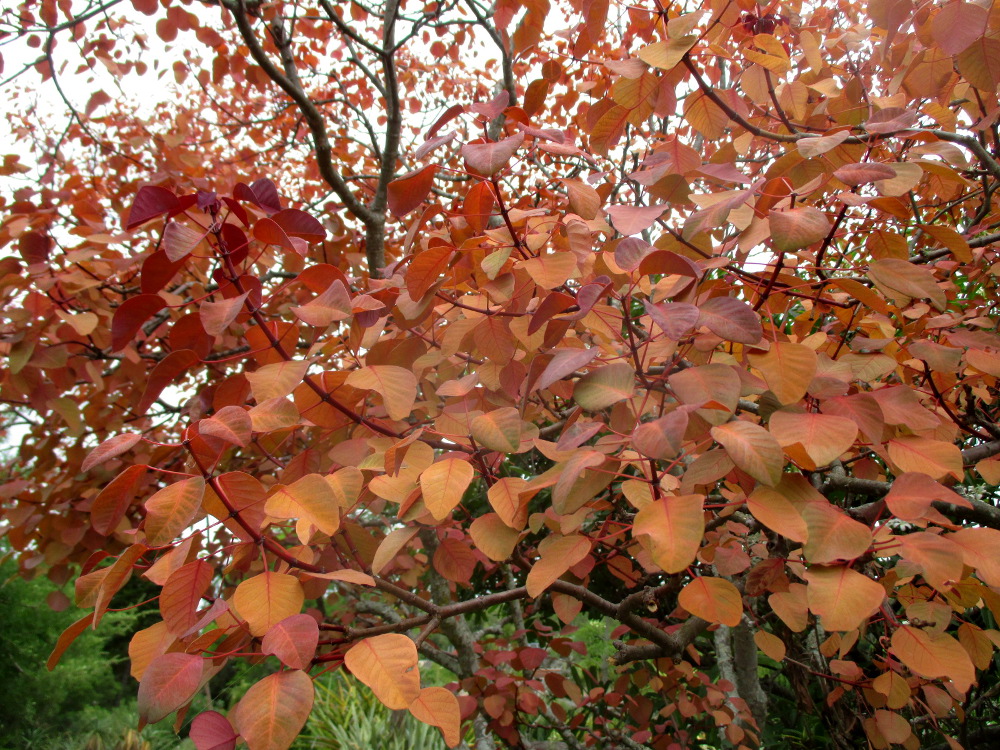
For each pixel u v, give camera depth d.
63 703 7.98
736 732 2.02
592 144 1.32
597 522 1.61
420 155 1.09
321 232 1.08
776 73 1.38
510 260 1.14
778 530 0.82
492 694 2.26
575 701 2.26
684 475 0.94
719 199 1.05
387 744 4.74
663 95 1.28
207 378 3.04
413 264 1.09
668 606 2.61
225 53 2.84
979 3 1.12
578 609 1.33
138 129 3.69
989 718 2.26
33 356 1.96
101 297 2.19
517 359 1.27
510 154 0.99
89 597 0.95
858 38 1.67
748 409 1.41
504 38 2.77
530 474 3.12
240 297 0.99
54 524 2.35
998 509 1.21
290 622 0.83
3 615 7.06
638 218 1.03
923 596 1.29
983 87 1.21
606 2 1.28
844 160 1.21
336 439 1.38
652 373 1.32
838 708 2.24
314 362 1.35
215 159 4.04
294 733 0.76
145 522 0.86
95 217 2.19
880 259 1.11
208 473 0.93
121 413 2.66
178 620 0.92
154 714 0.80
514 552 1.29
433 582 2.95
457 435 1.11
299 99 2.31
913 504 0.84
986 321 1.36
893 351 1.29
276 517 0.90
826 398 1.00
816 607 0.78
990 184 1.92
